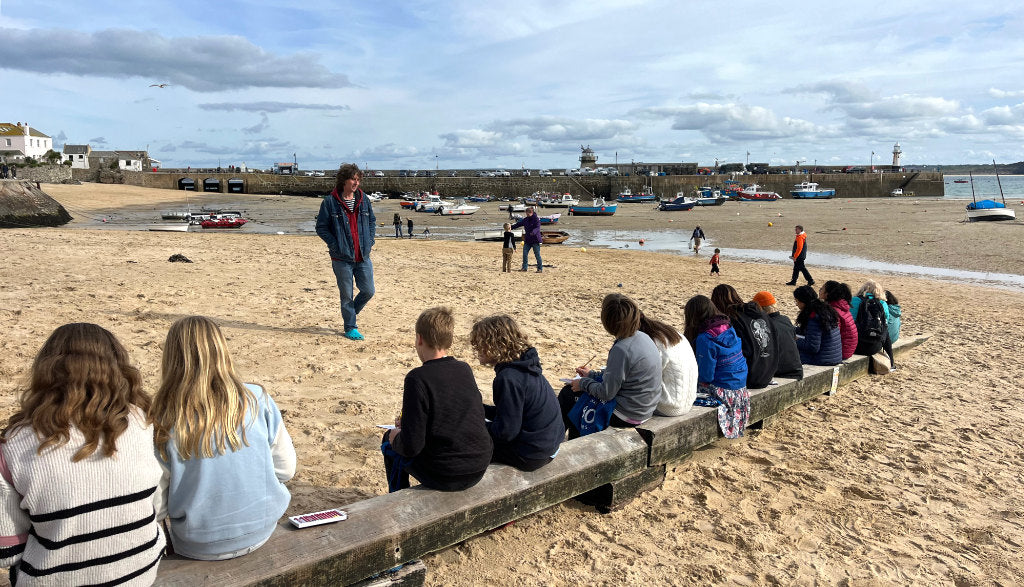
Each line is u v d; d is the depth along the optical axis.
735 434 4.93
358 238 7.64
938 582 3.59
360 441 4.88
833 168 121.25
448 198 94.12
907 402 6.91
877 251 28.89
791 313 13.03
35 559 1.99
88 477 2.01
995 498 4.68
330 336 7.91
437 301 11.13
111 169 92.25
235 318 8.48
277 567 2.54
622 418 4.35
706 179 101.25
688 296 14.43
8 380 5.43
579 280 16.45
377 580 2.89
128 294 9.43
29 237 17.70
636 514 4.18
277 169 109.81
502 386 3.47
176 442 2.35
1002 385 7.85
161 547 2.28
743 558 3.73
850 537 4.03
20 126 100.00
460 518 3.22
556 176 97.94
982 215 44.38
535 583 3.35
